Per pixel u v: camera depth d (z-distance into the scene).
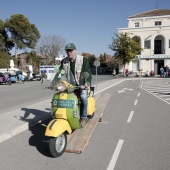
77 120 5.36
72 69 5.75
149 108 11.35
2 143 6.05
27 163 4.84
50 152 4.95
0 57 55.50
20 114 9.01
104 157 5.15
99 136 6.66
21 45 66.31
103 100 10.52
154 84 28.34
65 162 4.88
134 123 8.23
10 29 65.25
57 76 5.75
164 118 9.05
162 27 49.53
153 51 50.38
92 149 5.62
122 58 46.47
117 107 11.61
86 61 5.75
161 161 4.96
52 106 5.42
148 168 4.63
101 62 84.12
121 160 5.00
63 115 5.21
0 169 4.57
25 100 13.98
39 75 39.03
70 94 5.35
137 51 47.31
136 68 51.16
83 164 4.80
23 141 6.20
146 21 53.31
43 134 6.85
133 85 26.42
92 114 7.24
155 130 7.32
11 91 19.86
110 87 23.53
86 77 5.49
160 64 50.47
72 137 5.82
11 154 5.32
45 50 63.12
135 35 51.28
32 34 67.62
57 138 5.02
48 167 4.66
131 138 6.50
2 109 10.84
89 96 7.08
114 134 6.86
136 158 5.11
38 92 18.84
